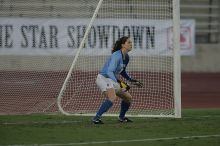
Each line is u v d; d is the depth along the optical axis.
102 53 51.25
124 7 50.41
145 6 50.06
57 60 52.19
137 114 43.06
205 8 106.69
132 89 50.25
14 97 48.50
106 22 51.00
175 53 42.56
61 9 52.88
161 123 39.22
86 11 52.06
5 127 36.06
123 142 31.33
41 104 46.31
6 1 52.00
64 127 36.56
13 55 51.84
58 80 51.06
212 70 99.06
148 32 50.25
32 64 52.22
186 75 93.38
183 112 47.69
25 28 51.91
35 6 53.06
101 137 32.81
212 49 98.94
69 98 47.59
